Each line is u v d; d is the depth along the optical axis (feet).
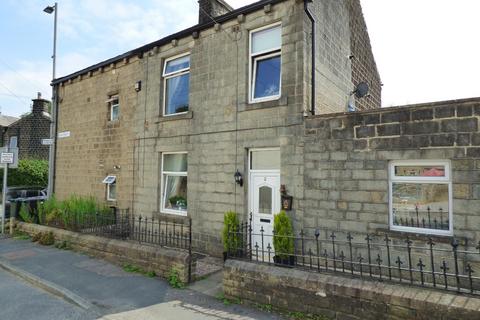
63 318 17.13
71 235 31.55
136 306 18.49
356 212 21.88
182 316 17.24
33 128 87.86
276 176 26.30
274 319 16.88
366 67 39.65
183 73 33.55
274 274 17.97
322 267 22.29
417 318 14.24
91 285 21.66
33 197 52.21
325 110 28.50
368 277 16.72
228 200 28.27
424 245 19.45
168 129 33.40
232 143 28.32
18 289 21.68
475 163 18.35
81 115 43.91
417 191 20.49
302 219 23.93
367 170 21.63
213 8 33.71
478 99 18.34
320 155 23.45
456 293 14.17
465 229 18.47
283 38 26.08
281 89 25.86
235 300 19.10
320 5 28.60
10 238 36.52
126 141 37.68
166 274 22.77
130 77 37.99
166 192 34.22
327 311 16.34
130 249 25.44
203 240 29.53
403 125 20.53
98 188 40.50
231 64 29.07
